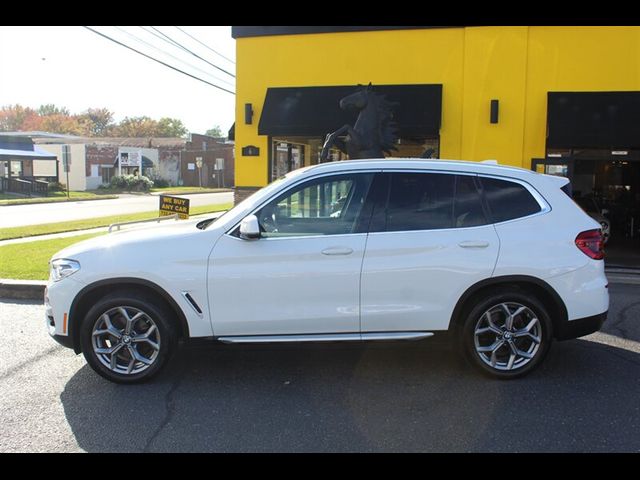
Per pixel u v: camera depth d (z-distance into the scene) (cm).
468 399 416
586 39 1110
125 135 9569
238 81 1279
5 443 354
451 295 437
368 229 441
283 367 484
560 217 452
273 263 433
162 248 438
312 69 1241
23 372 476
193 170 6297
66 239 1323
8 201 3023
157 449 346
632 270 976
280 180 470
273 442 354
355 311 437
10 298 760
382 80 1207
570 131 1080
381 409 400
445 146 1185
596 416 387
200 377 462
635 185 1415
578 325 447
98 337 441
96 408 404
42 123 8956
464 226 444
